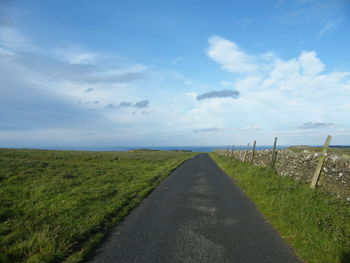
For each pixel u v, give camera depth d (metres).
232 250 4.14
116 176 12.84
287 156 11.59
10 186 8.80
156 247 4.29
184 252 4.07
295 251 4.11
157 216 6.20
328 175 7.65
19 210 6.21
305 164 9.44
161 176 13.91
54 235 4.57
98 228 5.23
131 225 5.50
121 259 3.85
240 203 7.52
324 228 4.83
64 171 13.17
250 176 12.27
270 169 12.93
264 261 3.75
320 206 6.25
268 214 6.22
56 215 5.91
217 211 6.61
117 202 7.30
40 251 4.00
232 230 5.13
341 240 4.35
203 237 4.74
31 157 21.62
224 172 16.27
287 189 8.36
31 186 8.95
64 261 3.77
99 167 16.77
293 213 5.91
